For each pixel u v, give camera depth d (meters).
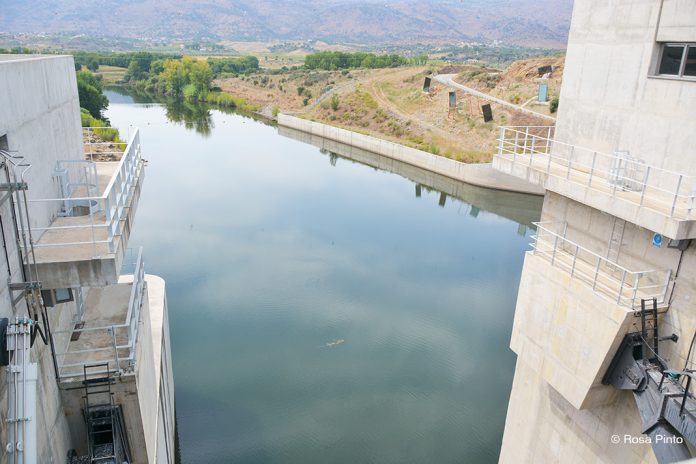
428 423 23.30
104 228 12.59
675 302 13.03
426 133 76.44
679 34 12.88
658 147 13.71
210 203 52.16
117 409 11.63
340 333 30.00
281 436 22.38
